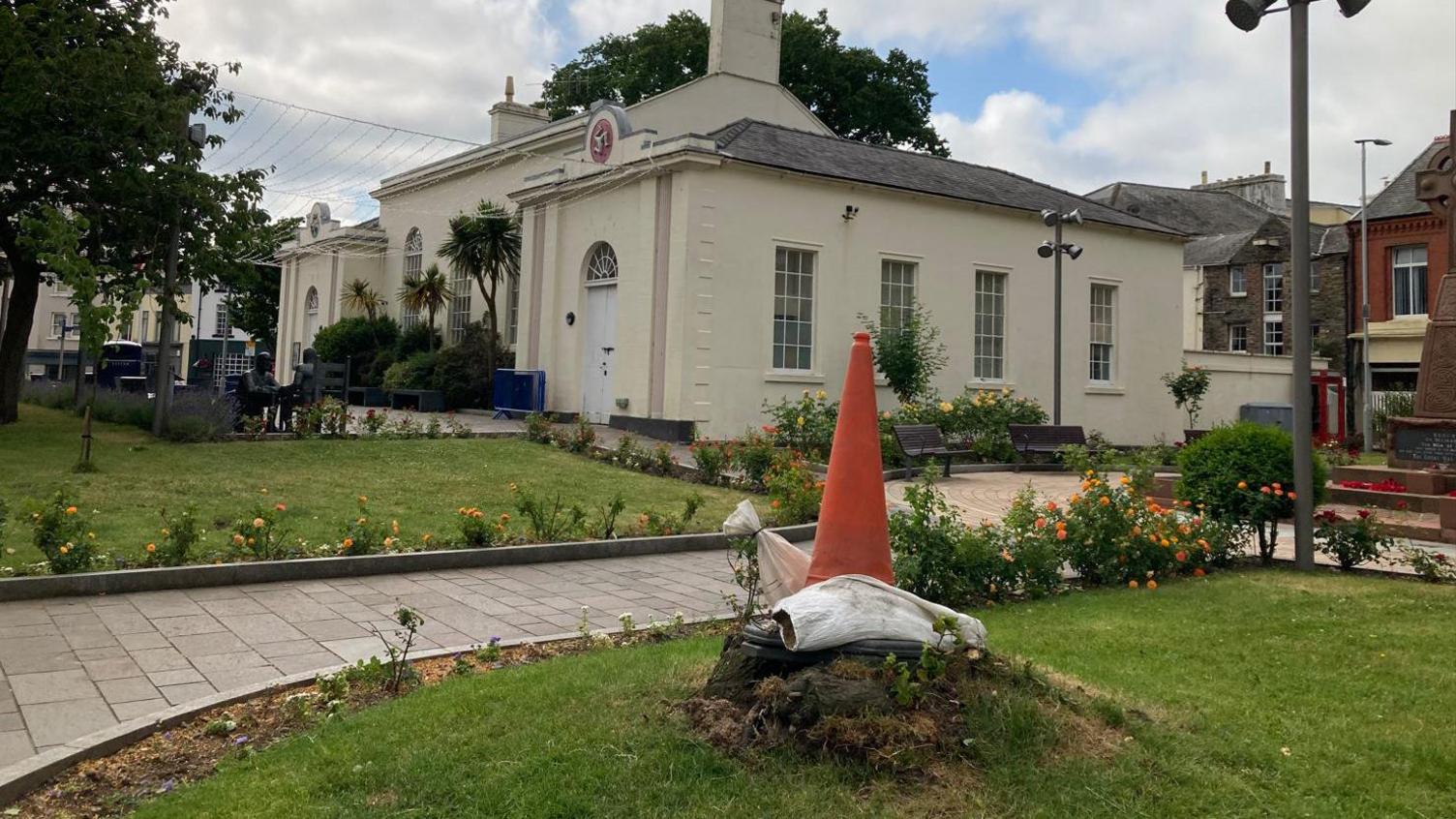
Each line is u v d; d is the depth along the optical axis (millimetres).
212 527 9141
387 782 3545
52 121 15078
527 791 3404
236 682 5148
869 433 4535
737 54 26609
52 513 7277
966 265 22281
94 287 13109
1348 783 3629
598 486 12852
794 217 19766
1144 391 25578
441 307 30406
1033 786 3426
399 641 6012
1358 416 32500
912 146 40250
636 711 4172
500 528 9133
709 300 18625
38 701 4766
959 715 3789
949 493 14523
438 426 17109
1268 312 39812
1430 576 8289
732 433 18875
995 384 22734
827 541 4477
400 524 9773
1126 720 4105
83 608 6617
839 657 3957
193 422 15070
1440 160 14125
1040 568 7586
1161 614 6754
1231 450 9453
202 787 3576
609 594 7621
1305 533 8906
